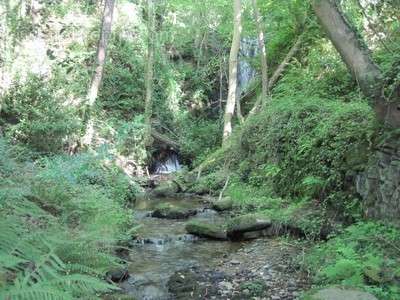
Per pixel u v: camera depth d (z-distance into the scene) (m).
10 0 13.48
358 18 9.45
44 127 10.76
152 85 16.06
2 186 4.97
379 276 4.57
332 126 7.84
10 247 2.63
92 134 12.41
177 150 16.20
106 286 2.57
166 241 7.50
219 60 17.89
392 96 5.89
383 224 5.78
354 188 6.79
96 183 8.48
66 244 3.52
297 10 13.57
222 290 5.35
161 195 11.67
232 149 12.59
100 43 12.82
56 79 12.84
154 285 5.48
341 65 10.36
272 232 7.57
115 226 6.04
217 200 10.20
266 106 11.84
